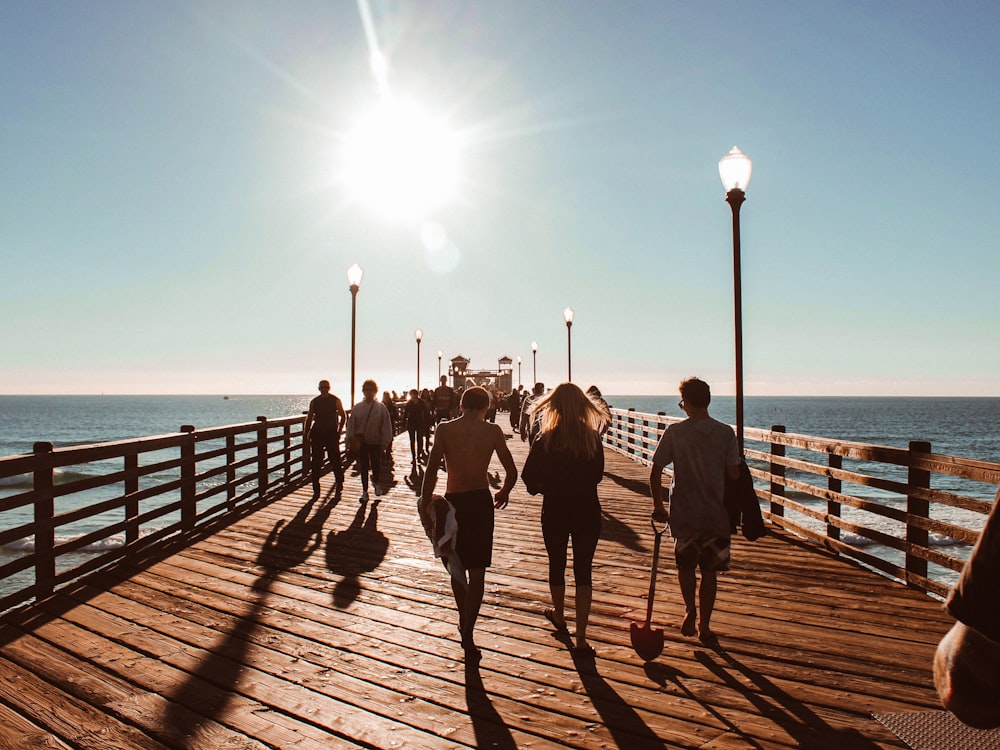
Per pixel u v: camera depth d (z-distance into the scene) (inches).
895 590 241.0
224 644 185.8
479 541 180.9
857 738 135.6
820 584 249.0
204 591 236.4
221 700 151.2
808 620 208.5
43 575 227.8
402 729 138.8
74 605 219.3
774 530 348.8
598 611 218.2
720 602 227.3
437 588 241.9
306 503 429.7
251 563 276.8
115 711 145.3
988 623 34.3
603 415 190.9
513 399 1179.9
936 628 200.8
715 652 182.1
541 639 191.6
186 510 338.0
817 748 132.0
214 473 376.5
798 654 180.4
